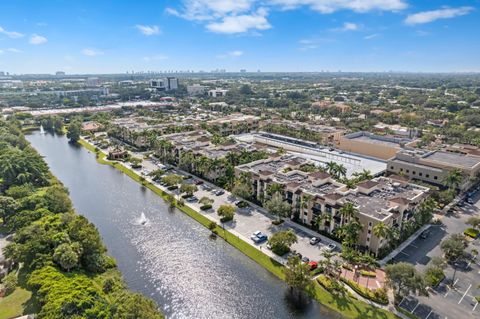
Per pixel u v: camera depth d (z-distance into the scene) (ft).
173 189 461.78
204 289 260.83
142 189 473.67
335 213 322.55
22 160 452.76
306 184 382.83
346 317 227.40
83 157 649.61
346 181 407.44
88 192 463.01
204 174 502.38
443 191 412.77
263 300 248.11
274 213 353.72
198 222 366.43
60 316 193.98
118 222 371.56
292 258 256.73
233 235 332.19
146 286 264.11
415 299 242.37
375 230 280.10
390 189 369.30
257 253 301.22
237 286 263.49
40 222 307.37
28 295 241.14
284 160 494.18
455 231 344.08
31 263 257.96
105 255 300.61
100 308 205.36
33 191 414.82
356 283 257.75
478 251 306.96
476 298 232.32
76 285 225.56
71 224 296.71
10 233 336.70
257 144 616.80
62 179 517.96
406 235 329.52
